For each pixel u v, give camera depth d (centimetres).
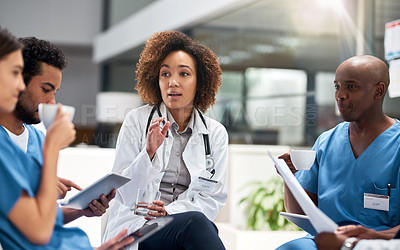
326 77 639
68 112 133
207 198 192
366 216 166
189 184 195
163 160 195
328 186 175
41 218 121
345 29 408
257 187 310
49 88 144
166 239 170
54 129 127
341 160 175
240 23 712
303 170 186
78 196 146
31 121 144
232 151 309
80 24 1090
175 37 203
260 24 698
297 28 671
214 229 171
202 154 199
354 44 397
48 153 126
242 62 708
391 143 168
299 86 677
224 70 702
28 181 128
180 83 199
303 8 646
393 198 163
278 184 307
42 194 123
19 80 124
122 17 1029
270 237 269
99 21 1107
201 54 207
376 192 165
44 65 142
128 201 186
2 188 121
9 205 120
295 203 178
